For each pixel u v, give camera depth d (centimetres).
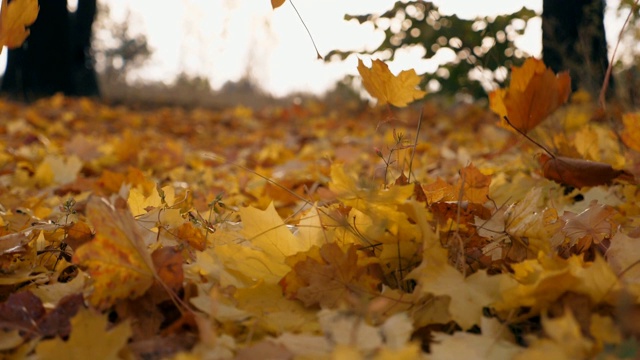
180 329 67
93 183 151
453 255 77
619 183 120
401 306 70
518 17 134
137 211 97
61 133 315
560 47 198
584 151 135
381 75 94
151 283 69
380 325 67
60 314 68
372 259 77
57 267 83
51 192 150
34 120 329
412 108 394
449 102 301
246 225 78
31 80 585
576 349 55
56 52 590
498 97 113
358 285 73
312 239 81
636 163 119
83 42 637
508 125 115
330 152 239
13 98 536
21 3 81
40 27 587
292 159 213
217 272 74
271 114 498
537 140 135
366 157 217
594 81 197
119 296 68
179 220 91
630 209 105
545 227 83
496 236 81
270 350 59
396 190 75
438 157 219
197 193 147
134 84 741
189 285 70
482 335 63
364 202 78
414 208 72
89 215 67
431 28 124
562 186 121
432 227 79
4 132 291
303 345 59
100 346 59
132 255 69
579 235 85
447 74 217
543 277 64
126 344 62
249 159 234
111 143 271
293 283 74
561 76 113
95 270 67
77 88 606
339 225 80
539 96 112
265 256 78
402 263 78
